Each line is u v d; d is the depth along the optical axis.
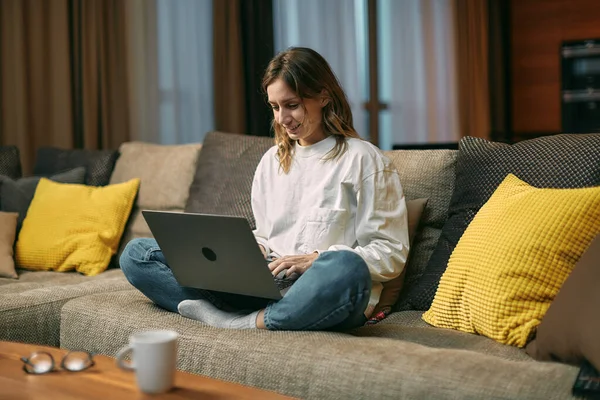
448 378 1.33
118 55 4.46
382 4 6.46
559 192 1.67
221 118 5.03
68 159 3.35
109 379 1.32
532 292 1.58
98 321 1.96
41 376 1.34
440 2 6.60
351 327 1.74
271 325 1.71
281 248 2.07
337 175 2.02
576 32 6.64
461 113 6.66
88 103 4.28
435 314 1.83
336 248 1.87
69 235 2.83
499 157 2.00
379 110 6.50
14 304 2.15
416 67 6.54
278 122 2.07
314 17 5.80
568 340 1.38
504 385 1.28
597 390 1.19
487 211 1.82
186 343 1.73
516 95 6.97
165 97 4.79
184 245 1.80
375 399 1.40
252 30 5.13
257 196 2.21
